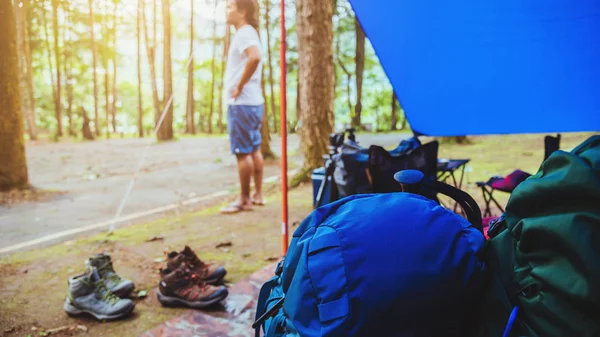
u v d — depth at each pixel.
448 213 1.04
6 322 2.42
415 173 1.21
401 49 2.59
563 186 0.82
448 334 0.95
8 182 6.36
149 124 39.12
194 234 4.11
